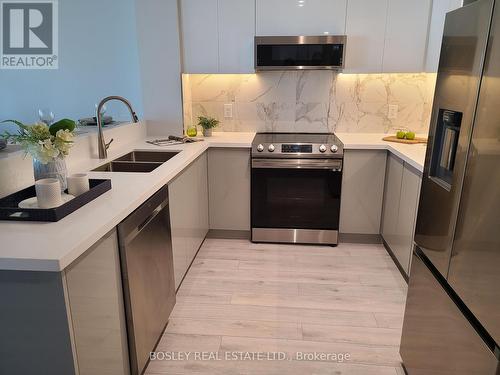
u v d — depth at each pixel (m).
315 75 3.55
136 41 3.54
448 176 1.55
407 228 2.70
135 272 1.70
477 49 1.28
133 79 3.66
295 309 2.46
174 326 2.30
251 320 2.36
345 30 3.11
